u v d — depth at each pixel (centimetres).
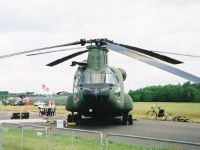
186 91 8288
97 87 1689
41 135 1093
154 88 9344
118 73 1878
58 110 4369
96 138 918
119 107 1800
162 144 743
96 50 1839
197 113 3325
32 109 4853
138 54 973
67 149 1007
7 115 3206
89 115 1895
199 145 666
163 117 2933
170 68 781
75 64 1770
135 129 1733
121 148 837
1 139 1231
